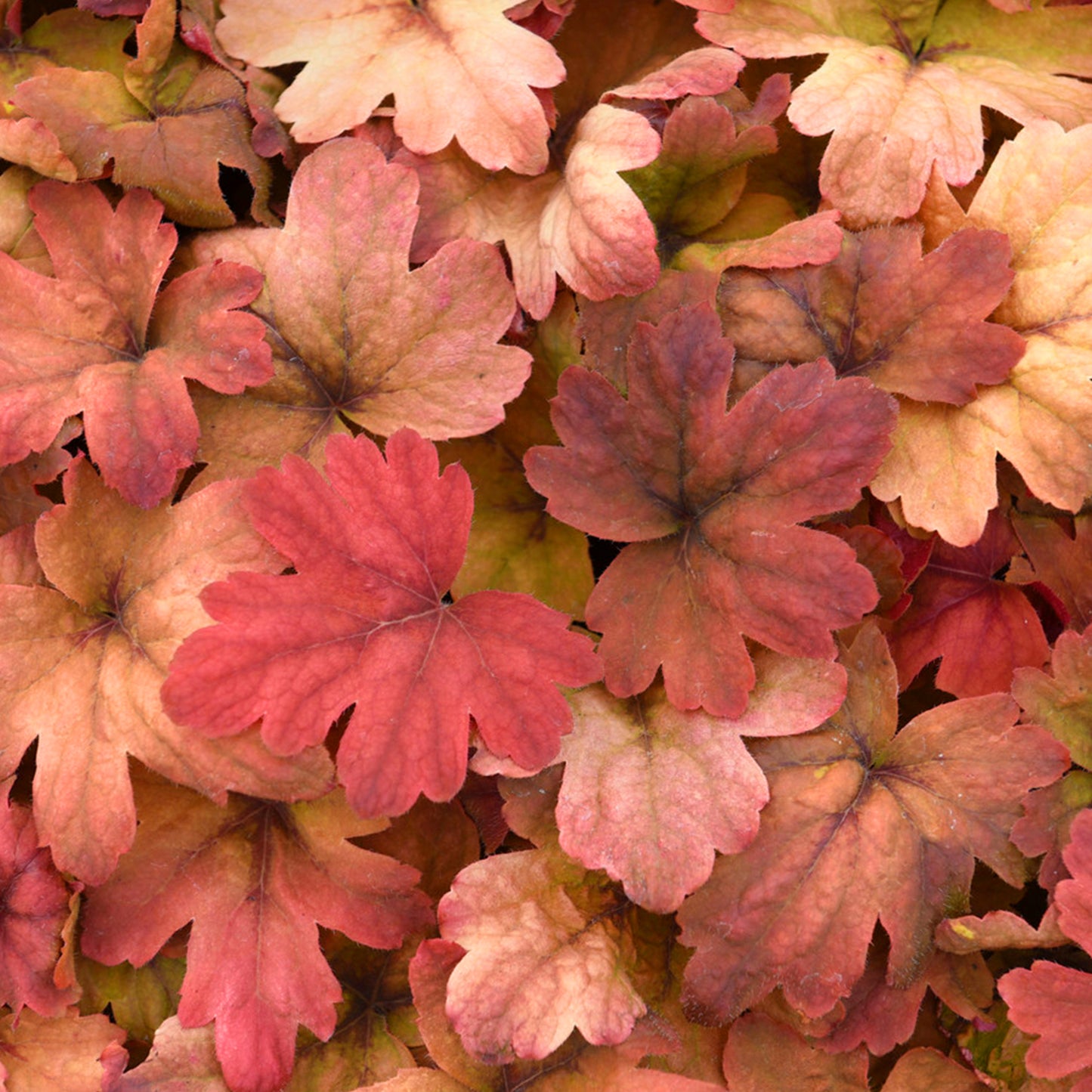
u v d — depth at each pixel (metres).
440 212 0.75
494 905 0.74
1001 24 0.78
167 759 0.73
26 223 0.75
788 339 0.75
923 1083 0.75
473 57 0.75
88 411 0.74
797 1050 0.74
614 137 0.74
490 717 0.72
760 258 0.75
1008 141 0.75
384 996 0.76
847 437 0.73
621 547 0.76
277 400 0.75
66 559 0.74
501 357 0.74
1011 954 0.75
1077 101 0.76
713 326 0.74
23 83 0.75
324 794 0.73
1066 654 0.75
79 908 0.74
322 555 0.73
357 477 0.73
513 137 0.75
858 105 0.75
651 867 0.73
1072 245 0.75
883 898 0.74
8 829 0.74
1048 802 0.74
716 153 0.75
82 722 0.73
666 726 0.74
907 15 0.77
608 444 0.74
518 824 0.74
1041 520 0.77
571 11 0.77
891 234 0.75
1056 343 0.75
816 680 0.74
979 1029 0.75
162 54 0.75
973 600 0.77
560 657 0.73
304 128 0.75
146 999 0.75
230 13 0.76
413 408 0.74
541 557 0.76
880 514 0.76
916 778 0.75
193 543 0.74
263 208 0.76
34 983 0.74
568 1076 0.74
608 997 0.74
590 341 0.75
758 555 0.73
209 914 0.74
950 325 0.75
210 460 0.74
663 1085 0.74
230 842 0.75
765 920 0.74
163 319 0.75
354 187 0.75
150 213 0.75
